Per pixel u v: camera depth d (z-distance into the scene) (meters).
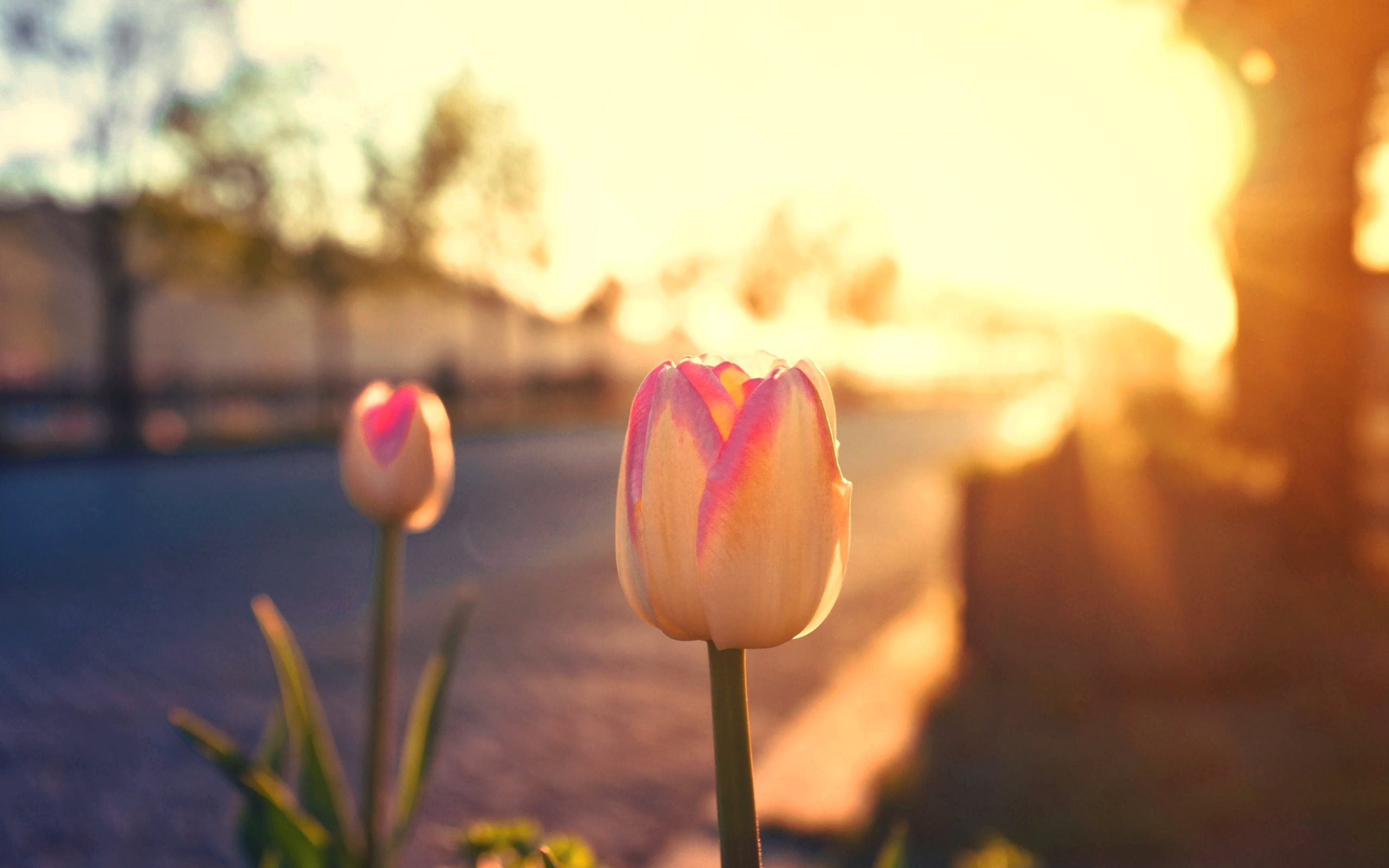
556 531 11.77
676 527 0.68
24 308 25.80
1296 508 6.90
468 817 3.93
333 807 1.68
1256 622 5.01
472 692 5.62
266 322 31.80
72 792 4.33
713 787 4.24
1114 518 5.09
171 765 4.63
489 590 8.48
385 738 1.69
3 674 5.98
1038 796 3.67
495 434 26.62
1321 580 6.62
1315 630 5.63
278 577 8.92
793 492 0.67
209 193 20.89
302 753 1.69
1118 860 3.23
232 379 26.34
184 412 23.83
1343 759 3.86
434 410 1.64
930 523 12.53
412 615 7.57
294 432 24.20
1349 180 7.07
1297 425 6.95
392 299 33.19
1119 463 5.21
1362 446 7.06
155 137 20.28
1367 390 7.31
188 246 21.25
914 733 4.53
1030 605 5.25
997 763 4.03
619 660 6.30
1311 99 7.06
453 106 24.92
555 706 5.37
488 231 26.80
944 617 7.12
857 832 3.46
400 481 1.61
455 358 32.50
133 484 15.19
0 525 11.38
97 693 5.64
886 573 9.23
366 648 6.60
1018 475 5.32
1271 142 7.14
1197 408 7.02
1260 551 5.12
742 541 0.66
